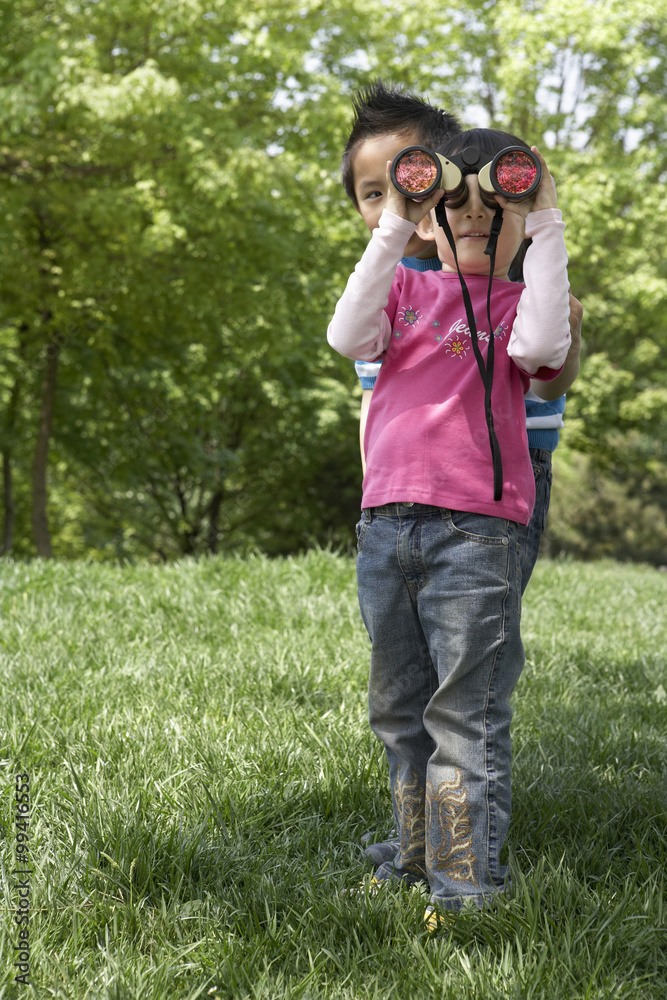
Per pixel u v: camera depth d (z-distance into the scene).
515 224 1.82
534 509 2.07
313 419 16.53
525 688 3.46
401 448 1.78
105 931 1.65
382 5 12.14
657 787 2.38
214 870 1.90
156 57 10.24
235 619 4.27
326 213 12.22
